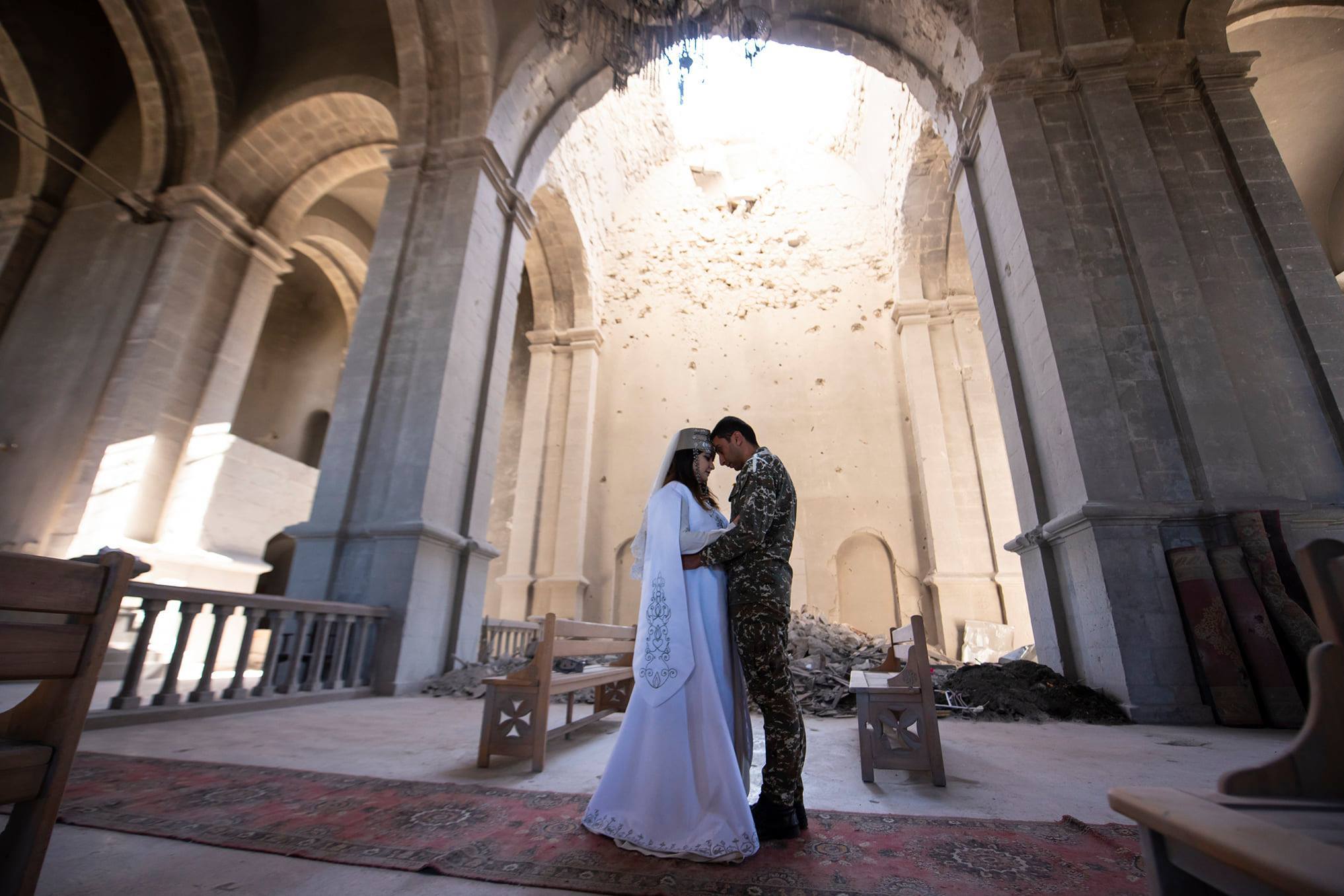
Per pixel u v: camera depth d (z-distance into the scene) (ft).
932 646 35.88
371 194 45.03
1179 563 16.74
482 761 10.25
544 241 43.42
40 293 32.91
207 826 6.98
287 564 47.24
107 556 5.08
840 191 47.93
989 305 23.81
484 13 28.73
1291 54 33.99
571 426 42.93
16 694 13.25
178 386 31.37
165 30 32.55
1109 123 22.27
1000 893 5.46
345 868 5.97
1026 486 21.02
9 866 4.25
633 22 26.05
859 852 6.40
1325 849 1.53
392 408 24.35
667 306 47.55
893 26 28.96
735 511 7.21
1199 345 19.12
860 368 43.01
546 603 39.09
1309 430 18.45
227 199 34.53
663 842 6.16
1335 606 2.54
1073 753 11.92
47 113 34.94
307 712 16.17
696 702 6.64
